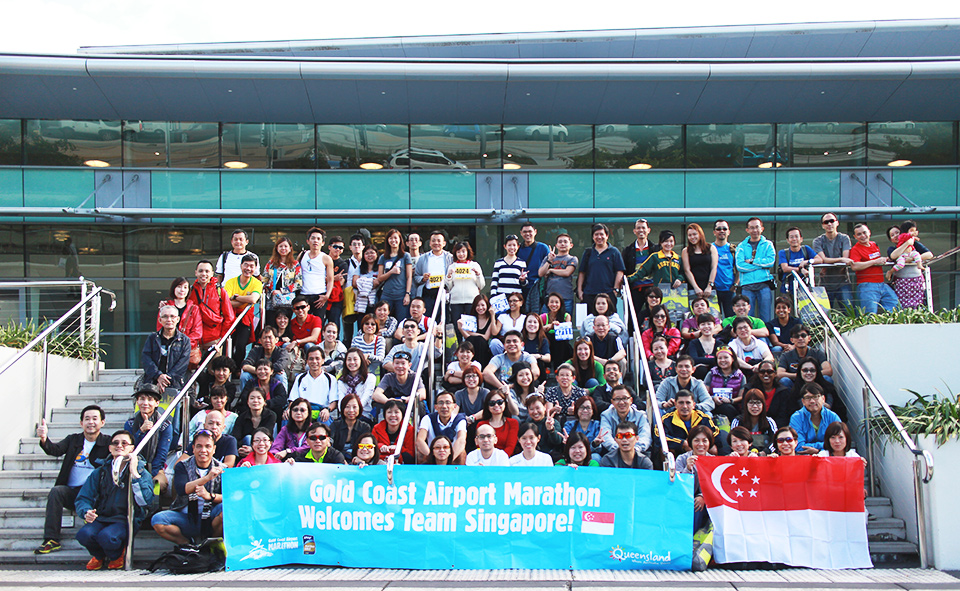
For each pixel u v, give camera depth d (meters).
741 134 17.39
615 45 18.58
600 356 10.51
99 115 16.77
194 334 10.59
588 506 7.55
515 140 17.36
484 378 9.68
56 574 7.53
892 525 8.20
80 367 11.52
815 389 8.69
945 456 7.79
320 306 11.97
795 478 7.68
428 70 15.81
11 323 11.31
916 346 9.15
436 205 17.06
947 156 17.30
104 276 16.81
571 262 12.25
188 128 17.17
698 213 16.62
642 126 17.41
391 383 9.62
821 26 18.05
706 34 18.33
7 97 16.06
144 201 16.75
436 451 7.95
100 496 7.91
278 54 19.09
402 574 7.34
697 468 7.73
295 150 17.23
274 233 17.08
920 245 11.47
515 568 7.50
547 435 8.62
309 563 7.66
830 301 11.16
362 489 7.67
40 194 16.66
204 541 7.77
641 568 7.45
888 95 16.39
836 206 16.95
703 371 10.09
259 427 9.02
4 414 9.63
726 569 7.55
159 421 8.47
